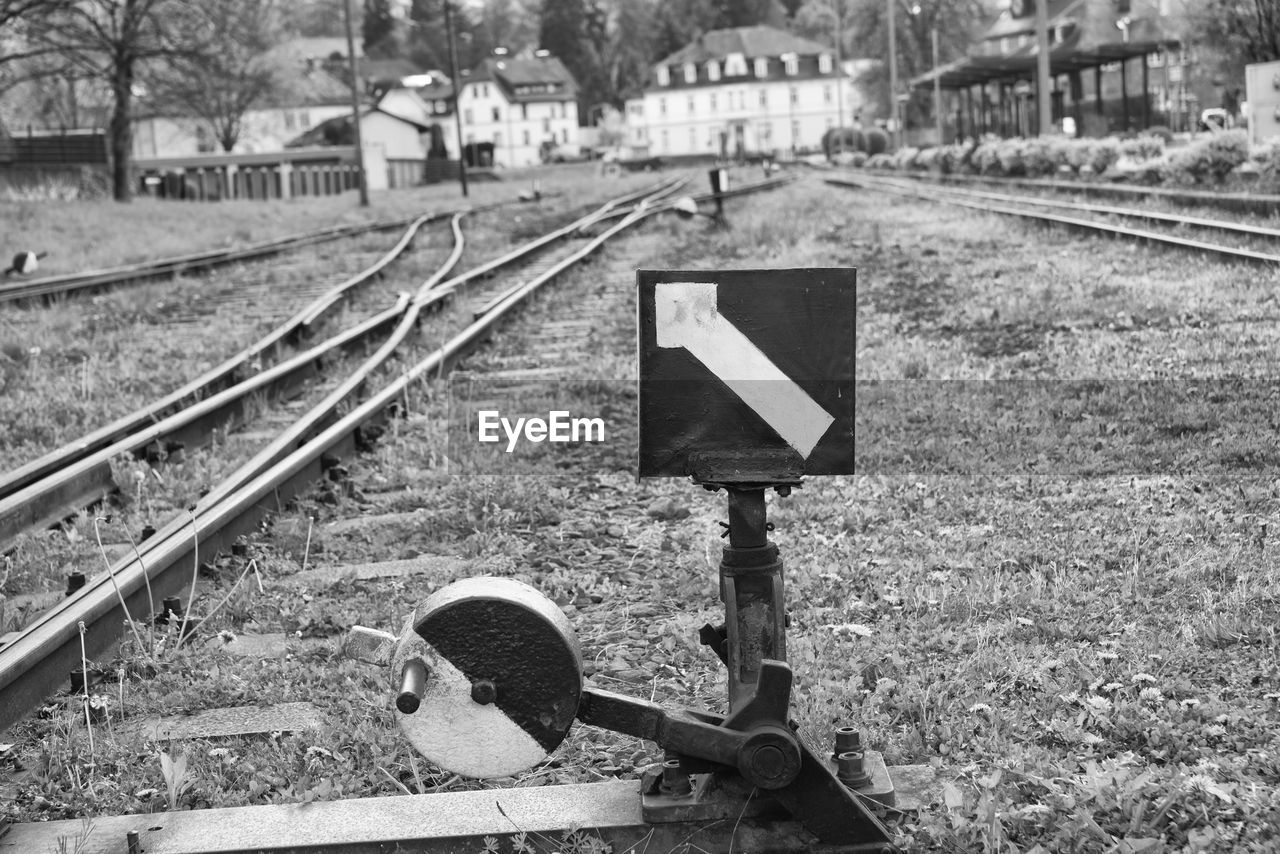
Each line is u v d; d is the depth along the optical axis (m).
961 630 4.82
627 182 69.00
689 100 155.25
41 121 67.25
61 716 4.49
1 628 5.26
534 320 14.56
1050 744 3.87
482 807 3.47
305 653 5.04
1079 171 36.66
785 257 19.02
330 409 9.18
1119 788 3.38
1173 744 3.74
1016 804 3.48
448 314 15.30
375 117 108.62
